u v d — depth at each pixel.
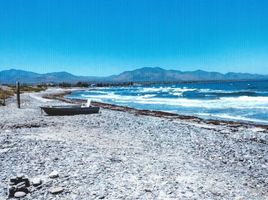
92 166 11.02
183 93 85.38
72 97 81.38
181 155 14.41
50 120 24.88
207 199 8.66
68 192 8.71
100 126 22.75
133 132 20.64
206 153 15.28
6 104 41.53
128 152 13.95
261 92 71.94
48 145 14.19
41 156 12.21
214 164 13.16
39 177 9.81
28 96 68.81
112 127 22.55
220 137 20.06
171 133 20.91
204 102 52.91
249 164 13.54
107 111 36.41
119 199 8.31
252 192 9.74
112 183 9.45
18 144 14.28
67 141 15.56
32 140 15.27
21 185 8.74
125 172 10.57
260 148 17.03
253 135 21.38
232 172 12.05
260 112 36.28
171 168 11.57
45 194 8.59
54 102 48.38
